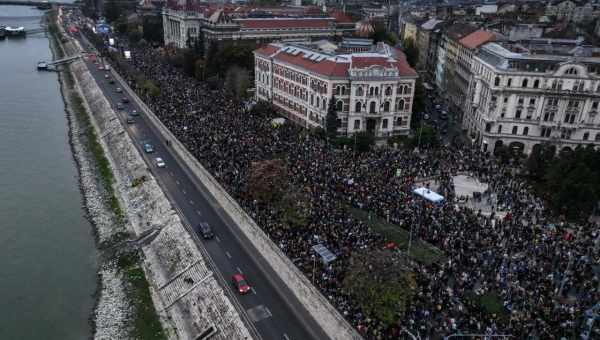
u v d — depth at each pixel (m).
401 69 142.50
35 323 78.62
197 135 133.50
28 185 126.50
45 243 100.56
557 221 92.00
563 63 123.50
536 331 61.47
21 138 161.25
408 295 63.91
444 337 58.50
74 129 171.88
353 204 94.00
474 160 123.12
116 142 147.38
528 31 164.25
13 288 86.88
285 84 164.62
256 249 87.75
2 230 104.81
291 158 114.88
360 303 63.16
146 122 159.12
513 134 133.50
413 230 84.69
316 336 67.25
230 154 118.25
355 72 136.00
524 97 129.12
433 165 116.88
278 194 91.88
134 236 101.00
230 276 79.88
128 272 89.75
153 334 74.56
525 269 72.88
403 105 145.12
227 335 69.62
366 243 79.25
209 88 194.75
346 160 116.19
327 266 73.56
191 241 89.44
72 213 112.75
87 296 84.81
